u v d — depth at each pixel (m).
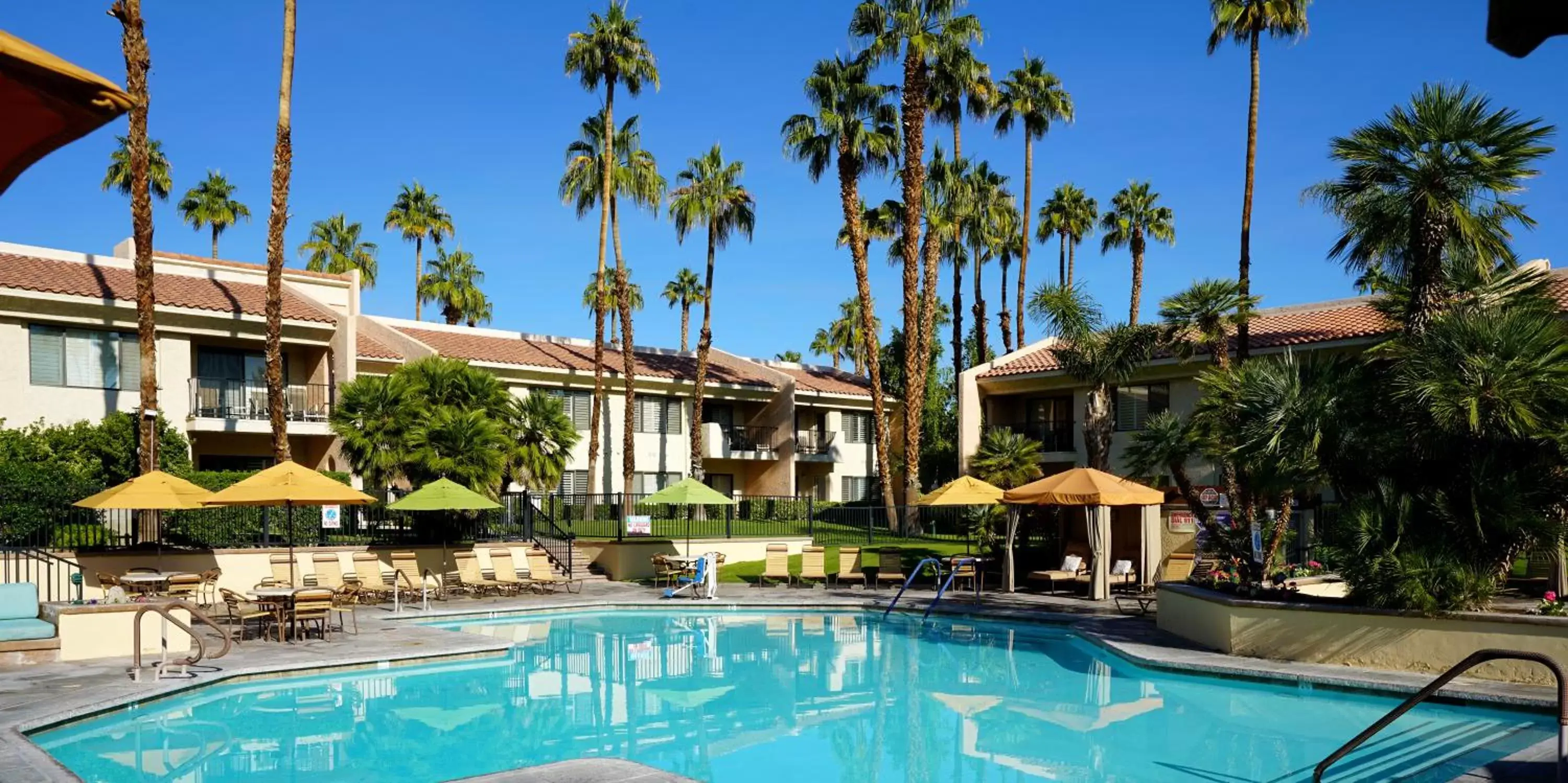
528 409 29.47
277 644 16.88
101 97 2.74
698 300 67.81
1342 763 10.19
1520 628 12.39
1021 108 46.28
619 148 38.12
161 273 30.36
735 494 44.47
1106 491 20.47
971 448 37.34
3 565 19.14
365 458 25.94
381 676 15.38
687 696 14.38
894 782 10.14
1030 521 27.52
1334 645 14.02
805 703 13.91
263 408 29.81
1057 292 27.00
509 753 11.24
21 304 25.33
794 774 10.45
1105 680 15.10
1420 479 14.11
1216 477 30.70
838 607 23.34
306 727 12.30
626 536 29.39
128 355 27.27
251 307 29.12
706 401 43.69
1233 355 30.78
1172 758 10.74
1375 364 15.66
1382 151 14.57
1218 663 14.52
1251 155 28.84
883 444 37.00
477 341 39.25
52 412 25.95
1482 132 13.95
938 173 39.56
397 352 34.69
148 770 10.36
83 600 15.96
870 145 36.06
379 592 23.11
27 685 12.94
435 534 26.70
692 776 10.38
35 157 2.94
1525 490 12.80
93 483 21.64
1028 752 11.17
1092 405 27.30
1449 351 13.07
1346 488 14.78
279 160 24.78
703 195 39.97
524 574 26.77
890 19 35.41
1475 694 11.77
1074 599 23.38
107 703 12.04
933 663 16.89
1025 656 17.44
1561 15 2.54
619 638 19.89
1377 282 16.83
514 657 17.38
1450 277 14.93
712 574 24.55
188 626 14.09
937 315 65.06
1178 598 17.59
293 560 20.34
